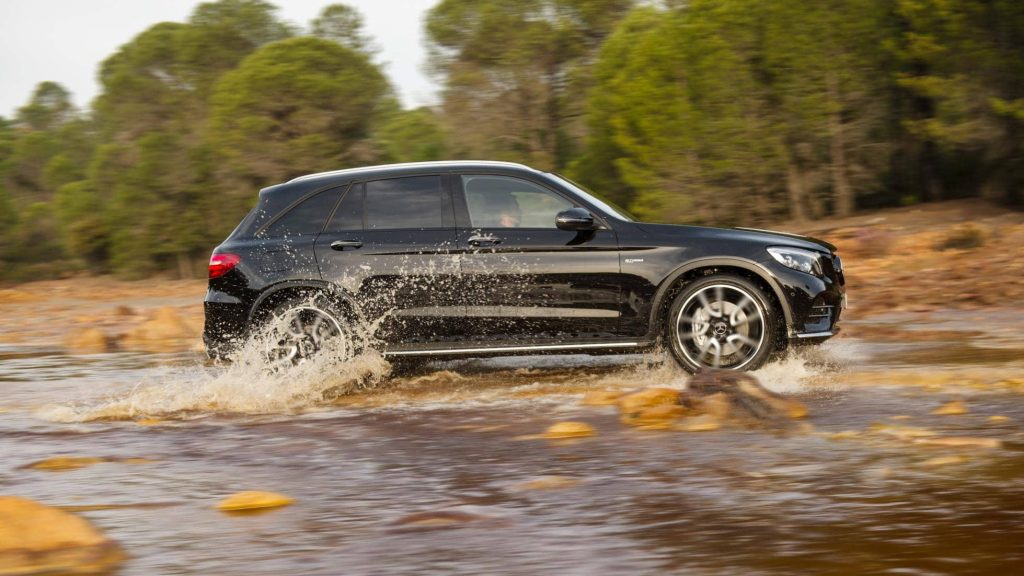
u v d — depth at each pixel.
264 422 6.45
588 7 38.09
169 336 13.37
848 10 28.88
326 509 4.24
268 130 38.62
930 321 11.34
